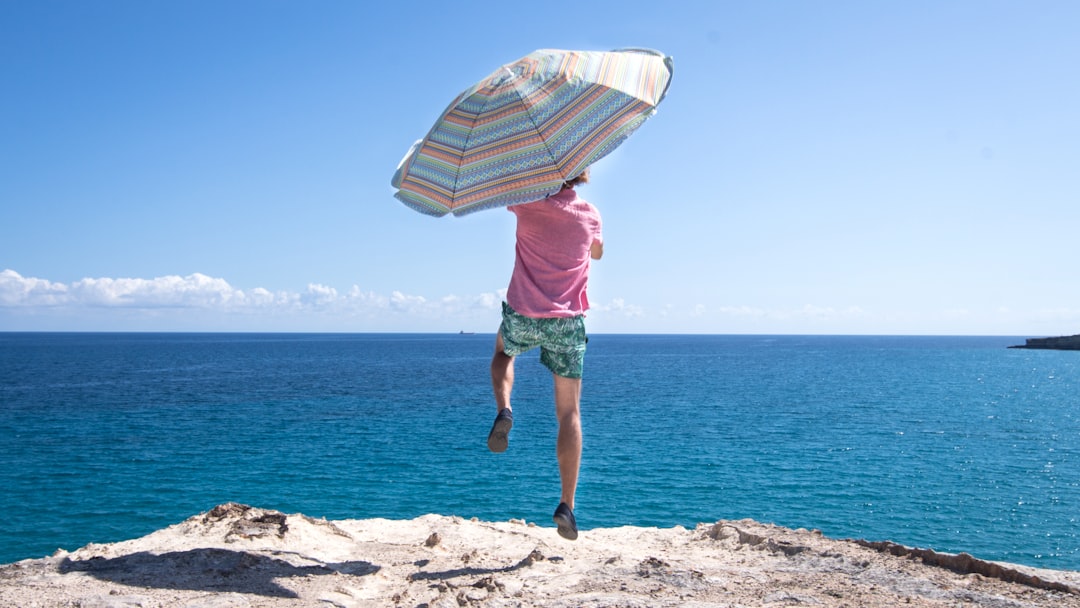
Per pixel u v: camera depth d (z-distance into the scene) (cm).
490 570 394
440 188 370
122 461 2580
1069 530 1758
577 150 348
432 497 2041
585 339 379
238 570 372
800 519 1845
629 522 1788
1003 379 7956
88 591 329
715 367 10300
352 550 444
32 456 2677
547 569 394
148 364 10556
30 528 1697
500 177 355
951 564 388
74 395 5391
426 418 3994
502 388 389
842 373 8925
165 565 375
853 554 416
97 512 1847
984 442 3203
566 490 377
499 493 2095
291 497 2031
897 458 2764
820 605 314
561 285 371
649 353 16950
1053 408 4753
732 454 2820
